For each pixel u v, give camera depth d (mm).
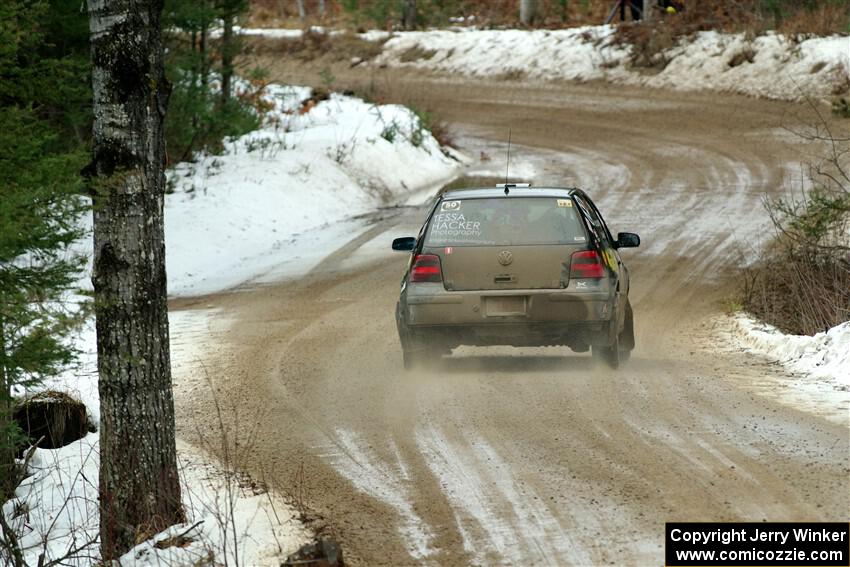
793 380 39562
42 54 71375
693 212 86000
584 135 127188
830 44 134750
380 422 35844
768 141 112250
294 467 31719
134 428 27172
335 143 110188
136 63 26062
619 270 43250
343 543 25641
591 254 40562
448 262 40812
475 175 111312
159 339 27297
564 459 30734
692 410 35500
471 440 33188
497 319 40406
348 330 53500
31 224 26453
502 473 29906
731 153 108938
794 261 54781
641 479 28672
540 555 24203
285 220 91500
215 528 27156
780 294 54812
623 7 171875
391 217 93438
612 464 30062
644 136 122438
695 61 147000
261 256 81875
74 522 30891
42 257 28844
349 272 71750
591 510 26688
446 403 37844
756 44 141750
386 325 54406
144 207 26703
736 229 78625
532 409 36406
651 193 95125
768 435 32125
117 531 27188
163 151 27109
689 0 157625
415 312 40812
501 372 42656
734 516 25734
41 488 33250
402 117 125688
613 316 40688
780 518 25484
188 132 99250
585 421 34594
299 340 51594
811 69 131750
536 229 40969
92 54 26188
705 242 75125
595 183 101625
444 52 183125
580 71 160375
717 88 140000
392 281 67500
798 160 102188
